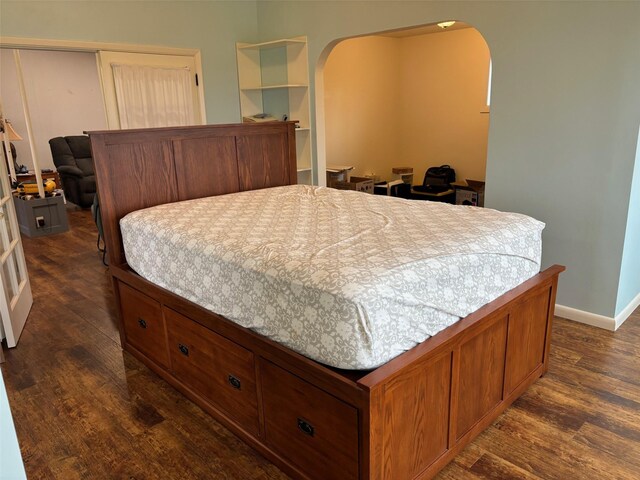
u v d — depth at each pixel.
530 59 2.90
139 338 2.65
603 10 2.56
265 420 1.88
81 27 3.96
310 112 4.64
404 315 1.55
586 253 2.91
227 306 1.94
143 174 2.81
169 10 4.41
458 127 6.52
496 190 3.23
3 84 7.47
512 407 2.20
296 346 1.66
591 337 2.83
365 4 3.87
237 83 5.00
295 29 4.57
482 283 1.88
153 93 4.46
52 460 1.94
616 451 1.91
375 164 6.93
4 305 2.78
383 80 6.77
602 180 2.75
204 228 2.25
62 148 7.04
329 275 1.56
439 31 6.33
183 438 2.06
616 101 2.61
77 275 4.16
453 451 1.85
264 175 3.52
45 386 2.46
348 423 1.51
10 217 3.25
